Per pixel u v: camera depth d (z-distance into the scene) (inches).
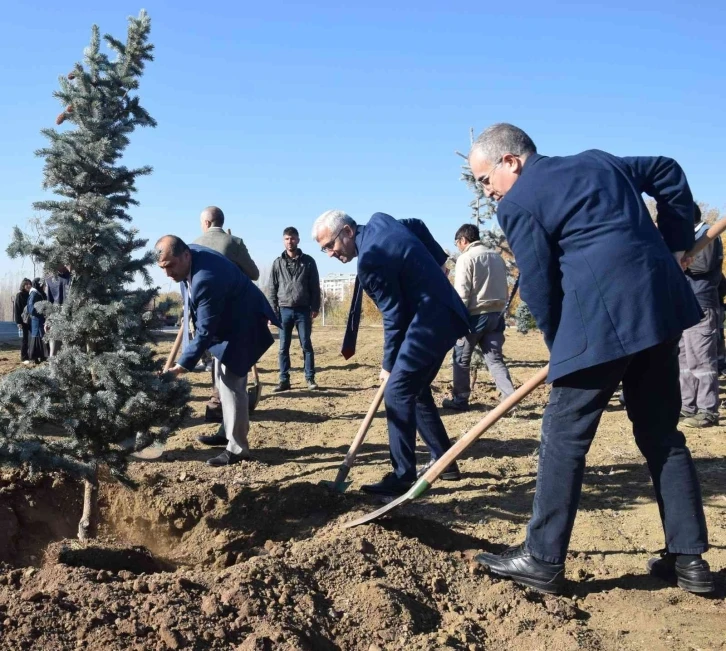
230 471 221.3
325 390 390.6
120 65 168.2
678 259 136.4
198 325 205.9
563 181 122.2
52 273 163.8
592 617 123.6
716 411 269.6
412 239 178.1
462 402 316.5
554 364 122.3
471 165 135.0
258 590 117.4
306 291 385.4
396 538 146.7
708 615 122.6
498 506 183.6
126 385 156.6
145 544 179.8
